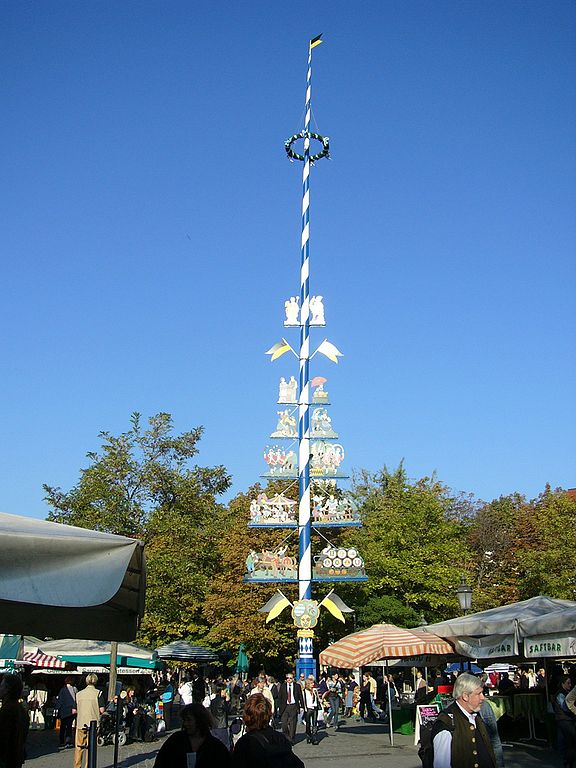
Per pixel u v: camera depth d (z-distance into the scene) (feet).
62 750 77.51
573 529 161.27
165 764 22.86
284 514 124.36
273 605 120.47
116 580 19.17
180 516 147.95
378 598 162.81
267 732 24.00
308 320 128.16
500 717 74.90
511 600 177.99
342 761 65.00
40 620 27.40
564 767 53.36
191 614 154.30
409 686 166.30
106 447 144.66
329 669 177.27
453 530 173.99
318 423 125.08
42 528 21.01
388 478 209.67
